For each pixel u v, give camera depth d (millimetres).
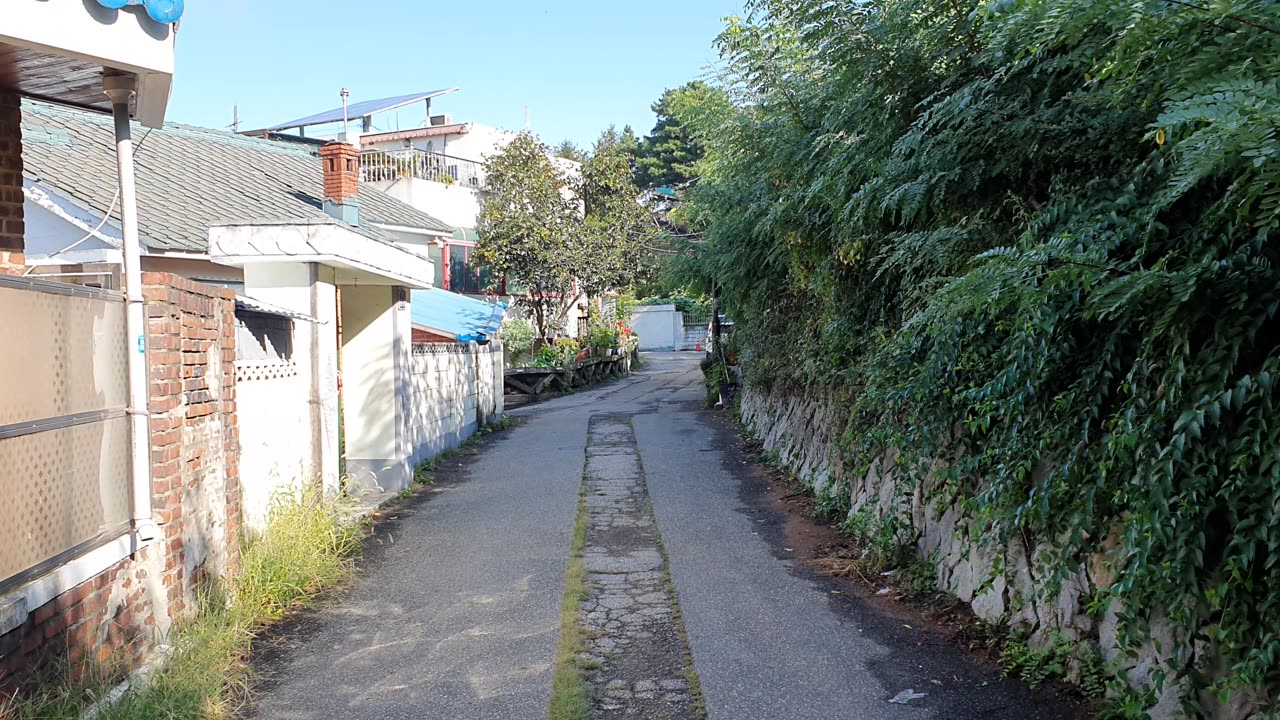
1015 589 5016
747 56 8234
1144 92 3777
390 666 5090
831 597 6156
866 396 6883
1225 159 2900
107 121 15680
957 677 4699
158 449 4887
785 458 11320
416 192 24469
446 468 12258
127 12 4477
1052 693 4395
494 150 29359
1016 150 4902
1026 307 3990
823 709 4379
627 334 34281
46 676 3773
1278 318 3314
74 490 4113
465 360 15305
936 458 5992
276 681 4902
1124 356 4082
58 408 3996
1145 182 3998
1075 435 4203
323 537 7191
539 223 25578
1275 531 3002
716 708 4430
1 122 5418
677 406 20391
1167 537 3363
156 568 4852
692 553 7434
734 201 10531
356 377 10516
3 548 3574
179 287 5133
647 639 5453
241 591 5980
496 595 6371
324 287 8984
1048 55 4652
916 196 5301
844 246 6910
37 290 3854
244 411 6875
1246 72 2936
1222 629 3316
